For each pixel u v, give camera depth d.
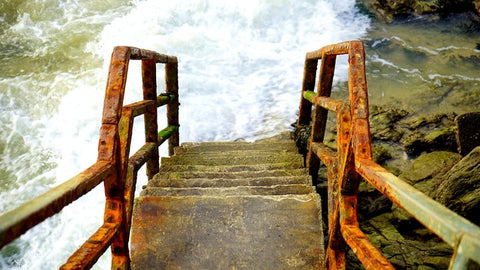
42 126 6.45
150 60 2.99
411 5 9.37
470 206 3.10
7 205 5.04
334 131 5.54
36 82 7.38
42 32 8.96
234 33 8.91
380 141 5.09
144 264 2.30
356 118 1.63
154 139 3.33
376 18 9.32
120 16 9.47
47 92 7.12
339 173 1.92
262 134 6.02
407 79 6.76
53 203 1.12
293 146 4.70
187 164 4.00
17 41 8.69
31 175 5.51
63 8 9.70
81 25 9.12
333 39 8.59
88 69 7.83
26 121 6.52
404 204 1.02
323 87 3.26
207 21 9.13
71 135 6.30
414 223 3.39
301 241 2.38
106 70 7.82
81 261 1.38
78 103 6.91
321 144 3.28
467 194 3.12
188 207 2.57
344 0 9.88
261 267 2.26
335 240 2.02
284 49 8.41
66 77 7.56
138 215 2.53
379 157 4.70
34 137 6.22
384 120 5.47
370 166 1.39
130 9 9.67
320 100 2.98
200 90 7.17
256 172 3.50
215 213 2.54
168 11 9.30
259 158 4.05
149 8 9.45
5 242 0.91
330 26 9.04
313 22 9.20
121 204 1.80
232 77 7.54
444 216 0.84
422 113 5.66
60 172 5.59
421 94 6.21
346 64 7.61
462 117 3.98
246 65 7.90
